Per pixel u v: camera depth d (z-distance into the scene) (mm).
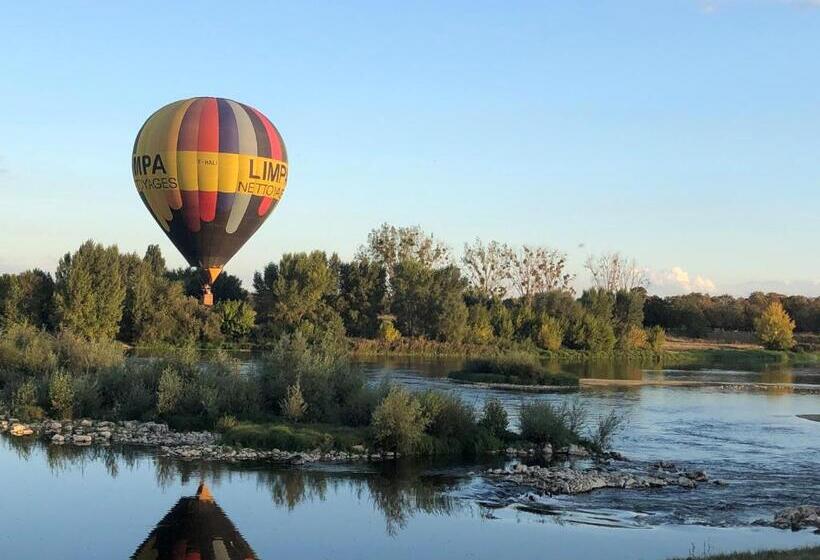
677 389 67312
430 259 136750
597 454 36250
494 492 28578
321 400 39750
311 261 105938
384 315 117500
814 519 25031
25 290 89062
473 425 37500
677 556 21266
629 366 97812
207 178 44500
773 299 161750
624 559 21125
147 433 38000
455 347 104938
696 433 42969
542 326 112875
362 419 38312
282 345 43156
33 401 42219
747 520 25391
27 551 21688
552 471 31609
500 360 70375
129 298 94625
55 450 34500
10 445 35500
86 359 49562
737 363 110625
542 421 37156
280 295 103938
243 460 33031
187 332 95375
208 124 44781
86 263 87750
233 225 46062
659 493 28828
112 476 30109
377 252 136125
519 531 24000
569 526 24484
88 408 41969
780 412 52625
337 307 111375
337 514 25672
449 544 22500
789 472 32938
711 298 168250
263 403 40406
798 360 119875
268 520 24828
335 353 45125
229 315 100438
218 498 27359
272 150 46375
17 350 50500
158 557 21375
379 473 31297
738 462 35031
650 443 39719
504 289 144250
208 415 39344
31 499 26859
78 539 22750
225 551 21922
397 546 22391
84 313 85812
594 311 121062
